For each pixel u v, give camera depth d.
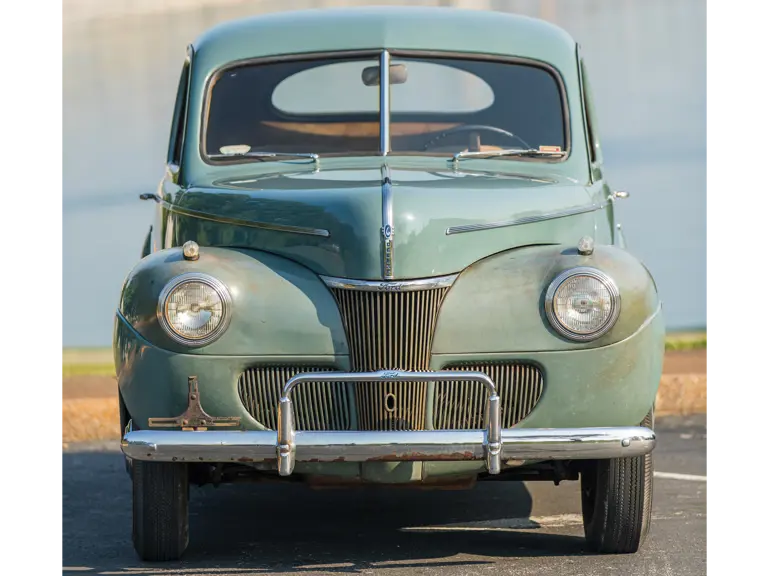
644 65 49.75
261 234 17.27
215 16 50.16
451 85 21.28
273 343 16.20
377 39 21.42
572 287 16.19
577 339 16.17
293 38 21.53
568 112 21.12
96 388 32.78
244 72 21.33
